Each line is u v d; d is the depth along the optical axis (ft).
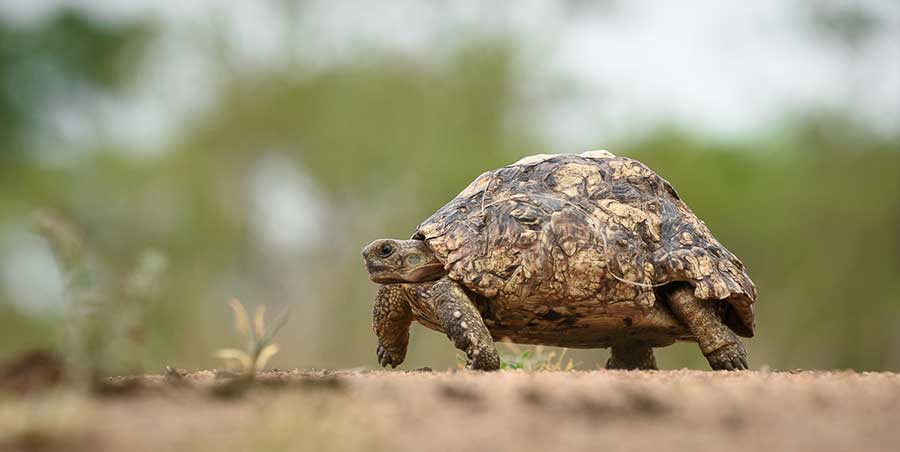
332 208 178.60
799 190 177.47
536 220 32.65
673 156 177.58
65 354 20.90
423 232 33.68
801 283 170.09
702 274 32.73
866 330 170.19
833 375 27.43
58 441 16.21
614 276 32.27
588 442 16.53
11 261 155.74
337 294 169.27
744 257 174.40
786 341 169.27
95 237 167.12
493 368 31.60
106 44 182.80
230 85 185.37
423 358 124.47
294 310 167.94
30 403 18.65
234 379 23.39
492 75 192.03
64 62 180.34
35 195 171.73
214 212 175.63
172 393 20.53
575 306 32.45
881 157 179.93
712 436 17.02
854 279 171.53
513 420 17.97
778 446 16.38
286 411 17.62
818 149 183.32
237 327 25.26
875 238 173.78
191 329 155.22
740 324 34.96
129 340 21.31
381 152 180.14
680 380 23.88
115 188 176.14
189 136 183.42
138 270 21.90
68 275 20.95
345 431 16.84
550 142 192.65
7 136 176.86
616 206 33.65
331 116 184.24
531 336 34.47
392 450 15.88
